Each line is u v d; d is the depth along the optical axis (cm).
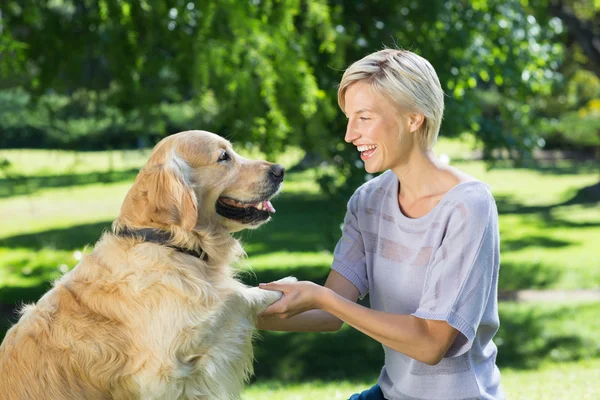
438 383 277
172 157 317
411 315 266
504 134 1098
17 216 1723
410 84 268
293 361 708
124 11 662
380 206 299
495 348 291
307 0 671
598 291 1016
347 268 309
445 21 904
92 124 912
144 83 788
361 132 276
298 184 2378
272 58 628
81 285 298
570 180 2402
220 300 297
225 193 336
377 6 893
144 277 290
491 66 971
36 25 766
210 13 615
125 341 286
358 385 587
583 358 700
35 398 279
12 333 296
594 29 1934
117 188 2216
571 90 2808
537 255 1273
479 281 260
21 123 1334
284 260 1218
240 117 674
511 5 990
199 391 294
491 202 267
